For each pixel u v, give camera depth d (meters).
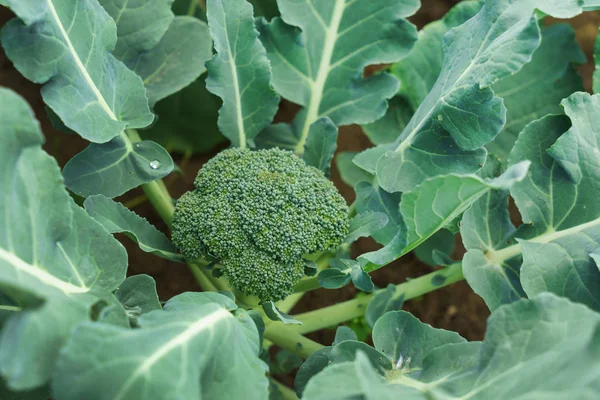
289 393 0.80
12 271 0.55
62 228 0.59
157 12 0.75
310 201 0.70
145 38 0.74
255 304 0.73
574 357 0.56
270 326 0.75
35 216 0.58
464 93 0.67
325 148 0.74
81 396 0.53
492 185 0.57
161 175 0.70
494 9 0.67
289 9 0.76
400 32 0.76
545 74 0.83
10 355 0.51
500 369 0.58
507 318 0.59
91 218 0.62
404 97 0.84
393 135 0.85
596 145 0.69
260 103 0.74
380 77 0.77
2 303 0.62
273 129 0.80
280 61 0.77
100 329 0.54
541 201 0.71
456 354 0.63
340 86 0.78
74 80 0.64
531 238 0.71
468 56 0.68
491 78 0.64
